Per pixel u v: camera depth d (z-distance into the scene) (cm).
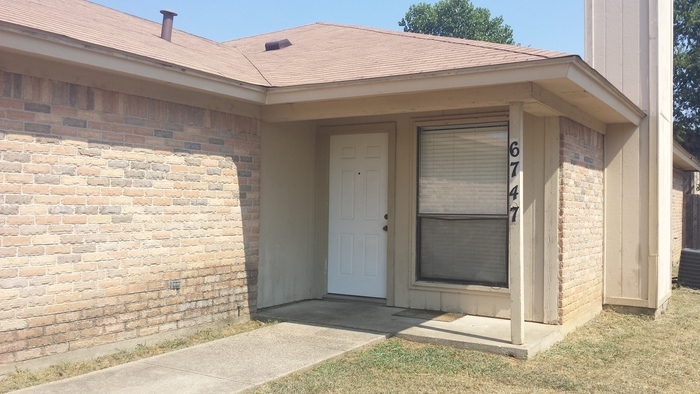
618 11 911
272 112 770
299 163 869
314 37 1078
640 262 880
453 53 741
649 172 877
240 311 743
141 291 613
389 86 645
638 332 768
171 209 647
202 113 687
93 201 566
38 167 523
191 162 672
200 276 683
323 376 530
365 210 873
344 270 886
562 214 723
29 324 515
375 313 785
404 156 828
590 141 836
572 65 568
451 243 800
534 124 739
